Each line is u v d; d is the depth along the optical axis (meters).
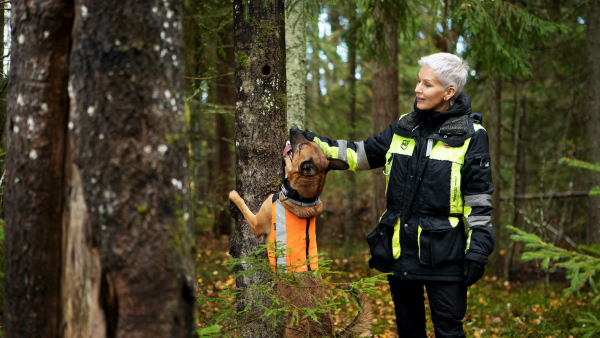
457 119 2.57
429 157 2.55
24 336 1.53
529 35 5.58
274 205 2.71
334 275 7.04
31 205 1.48
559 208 9.36
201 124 9.38
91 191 1.37
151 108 1.42
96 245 1.39
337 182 10.78
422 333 2.81
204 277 6.18
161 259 1.39
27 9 1.48
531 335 4.37
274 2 2.91
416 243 2.55
